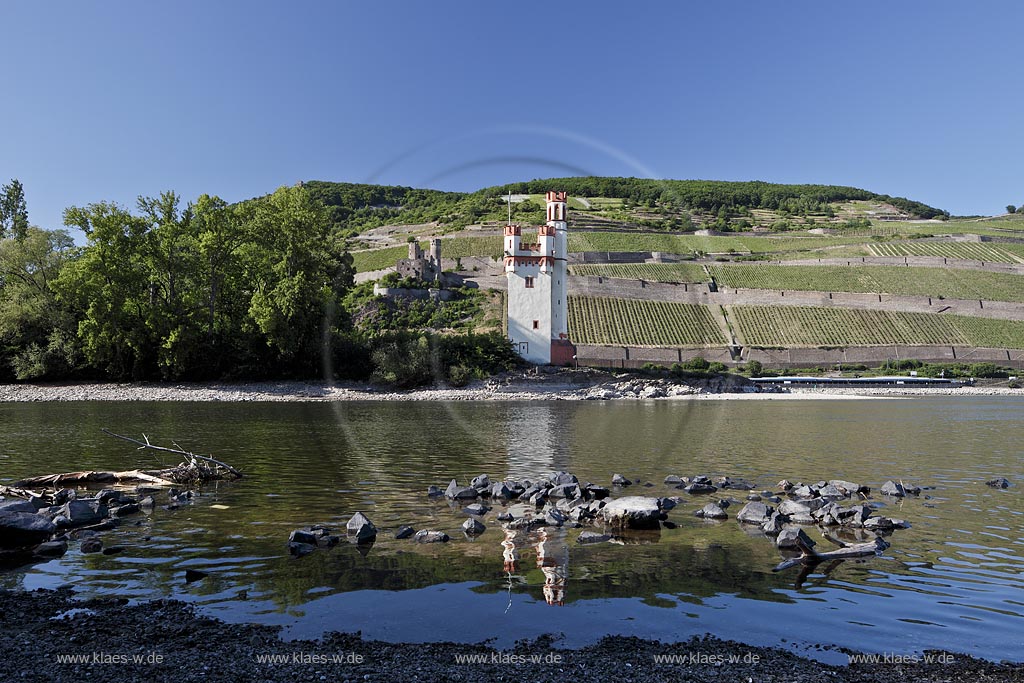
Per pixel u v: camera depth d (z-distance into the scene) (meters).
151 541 16.05
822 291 129.25
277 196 81.81
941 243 169.88
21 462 27.86
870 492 22.70
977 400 81.44
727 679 9.08
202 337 75.75
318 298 75.56
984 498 21.70
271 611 11.52
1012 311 132.38
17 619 11.04
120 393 68.50
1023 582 13.23
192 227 76.62
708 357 99.50
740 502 21.03
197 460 28.23
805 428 45.47
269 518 18.47
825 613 11.52
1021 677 9.21
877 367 110.62
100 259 70.12
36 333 73.38
